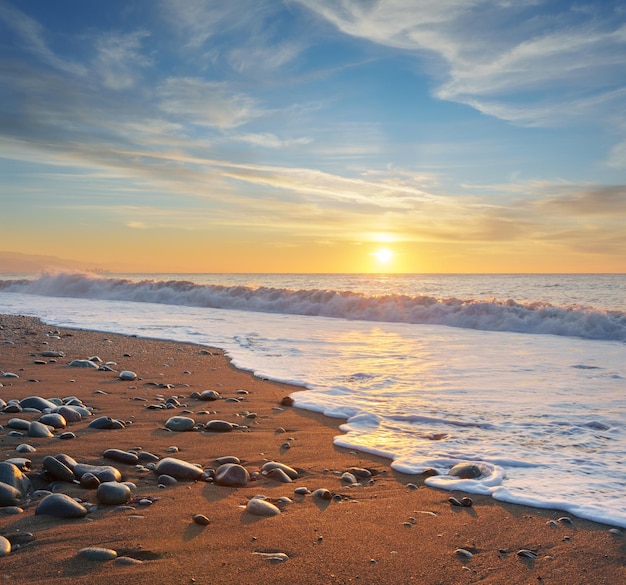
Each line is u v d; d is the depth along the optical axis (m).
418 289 33.72
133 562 2.65
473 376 7.88
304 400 6.41
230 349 10.54
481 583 2.58
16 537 2.88
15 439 4.52
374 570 2.67
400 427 5.35
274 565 2.68
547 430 5.22
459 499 3.62
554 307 14.51
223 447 4.69
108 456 4.21
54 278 28.38
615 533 3.12
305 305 18.75
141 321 15.80
